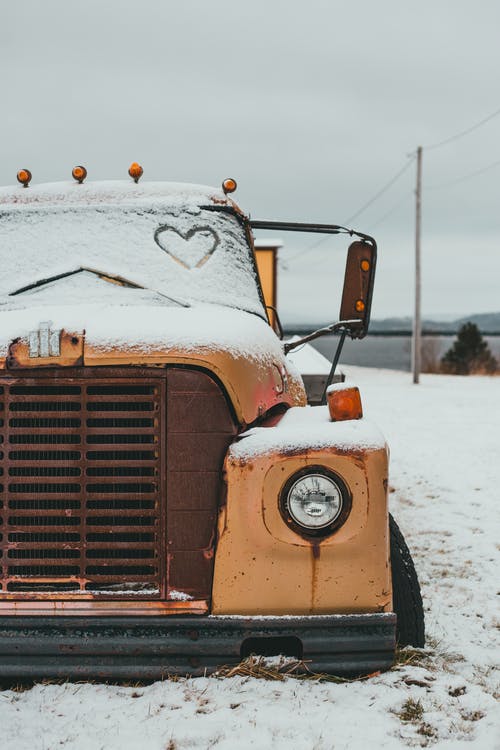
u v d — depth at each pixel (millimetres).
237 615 3051
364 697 3090
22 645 3031
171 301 3693
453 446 10961
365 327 4094
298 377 4090
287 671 3158
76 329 3051
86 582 3033
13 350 3006
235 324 3373
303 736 2834
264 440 3078
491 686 3291
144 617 3035
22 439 3035
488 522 6656
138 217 4195
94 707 2994
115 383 3029
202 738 2812
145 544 3041
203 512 3062
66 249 4016
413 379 27266
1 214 4246
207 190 4414
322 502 3043
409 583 3477
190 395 3064
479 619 4219
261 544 3037
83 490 3020
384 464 3086
